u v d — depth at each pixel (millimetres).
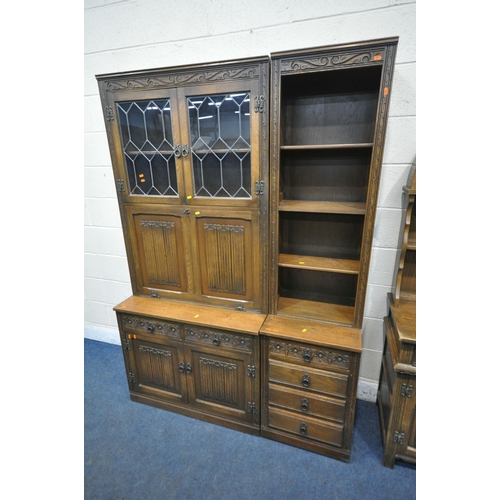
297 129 1446
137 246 1615
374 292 1600
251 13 1400
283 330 1358
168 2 1508
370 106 1329
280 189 1355
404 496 1240
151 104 1354
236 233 1403
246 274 1458
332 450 1398
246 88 1186
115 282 2229
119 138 1438
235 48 1477
